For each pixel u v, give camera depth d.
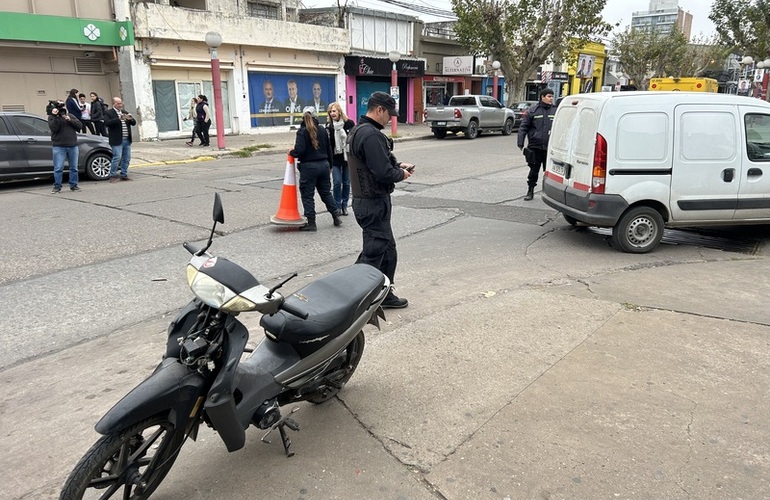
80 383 4.04
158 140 21.39
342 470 3.01
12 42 17.59
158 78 21.33
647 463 2.97
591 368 3.99
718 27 37.81
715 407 3.47
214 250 7.19
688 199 6.87
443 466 3.01
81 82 19.86
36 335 4.84
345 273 3.64
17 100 18.41
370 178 4.61
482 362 4.13
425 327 4.76
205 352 2.61
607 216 6.80
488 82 38.22
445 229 8.40
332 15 29.25
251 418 2.96
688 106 6.71
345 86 29.05
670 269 6.30
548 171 8.11
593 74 50.38
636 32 50.59
